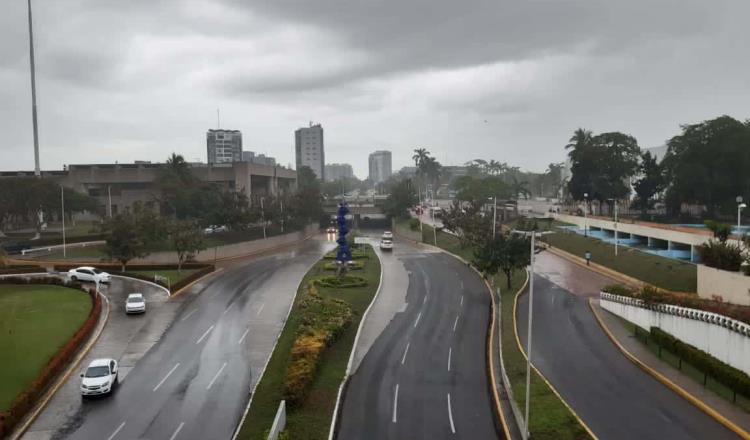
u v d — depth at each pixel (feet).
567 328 158.40
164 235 255.70
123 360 132.46
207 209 336.90
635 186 360.89
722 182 295.69
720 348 117.39
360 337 152.35
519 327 159.63
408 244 388.78
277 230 400.67
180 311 178.50
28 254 278.67
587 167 376.07
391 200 528.22
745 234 189.57
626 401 104.47
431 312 180.86
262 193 471.21
